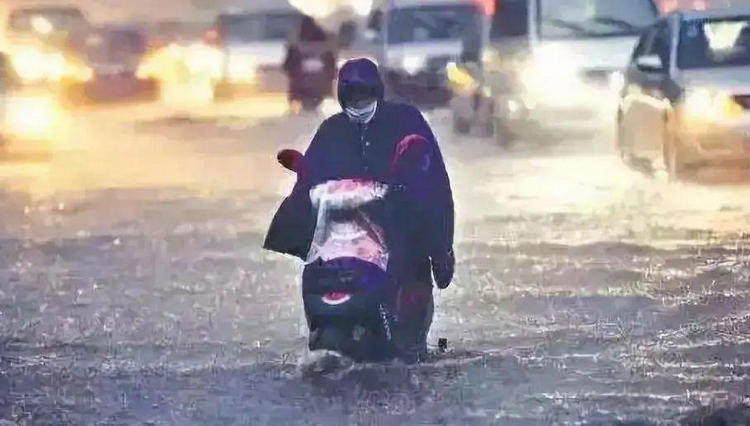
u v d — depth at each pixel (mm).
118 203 43031
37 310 27500
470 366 22500
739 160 42250
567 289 28547
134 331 25562
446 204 22297
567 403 20438
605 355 23250
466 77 62562
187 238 35906
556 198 41750
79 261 32844
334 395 21016
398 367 22344
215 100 94312
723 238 34344
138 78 91688
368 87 22312
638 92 45844
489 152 54938
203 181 48375
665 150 43406
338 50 82188
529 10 55031
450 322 25703
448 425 19406
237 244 34844
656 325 25406
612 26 54594
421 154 22156
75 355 23844
